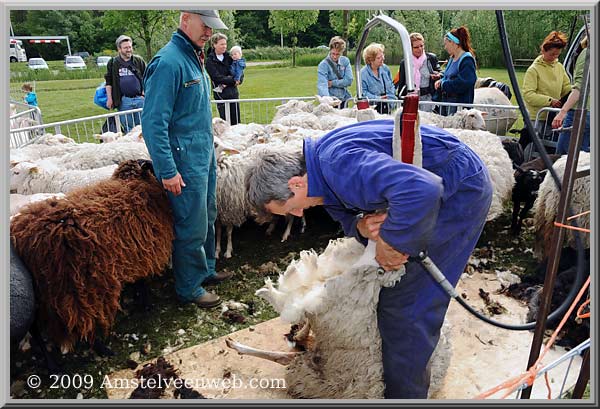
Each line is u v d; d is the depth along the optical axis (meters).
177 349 3.67
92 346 3.60
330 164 2.12
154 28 23.52
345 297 2.66
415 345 2.60
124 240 3.49
